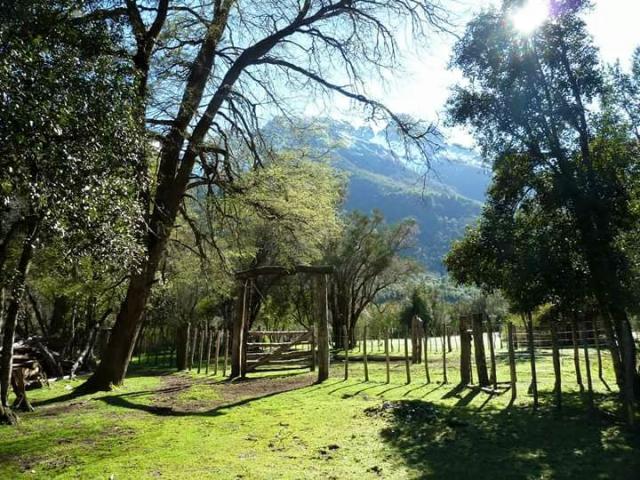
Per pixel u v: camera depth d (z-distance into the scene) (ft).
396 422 25.71
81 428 27.04
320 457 20.06
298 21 49.21
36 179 16.96
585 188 27.55
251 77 50.21
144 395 40.52
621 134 30.22
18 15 17.98
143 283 44.93
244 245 62.13
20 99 15.39
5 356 28.71
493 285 32.42
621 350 27.40
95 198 18.71
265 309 119.96
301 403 33.68
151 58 38.99
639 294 26.68
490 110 31.76
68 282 56.59
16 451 22.47
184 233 70.95
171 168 44.62
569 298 28.02
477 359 37.78
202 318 105.29
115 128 19.19
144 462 19.95
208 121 46.62
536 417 25.93
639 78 32.04
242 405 34.06
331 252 111.14
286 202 53.26
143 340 113.80
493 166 33.68
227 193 50.85
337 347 111.34
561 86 30.09
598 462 18.29
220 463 19.48
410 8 46.11
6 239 26.76
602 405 27.78
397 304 156.04
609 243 27.66
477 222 33.40
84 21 21.59
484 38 31.55
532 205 31.50
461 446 21.02
